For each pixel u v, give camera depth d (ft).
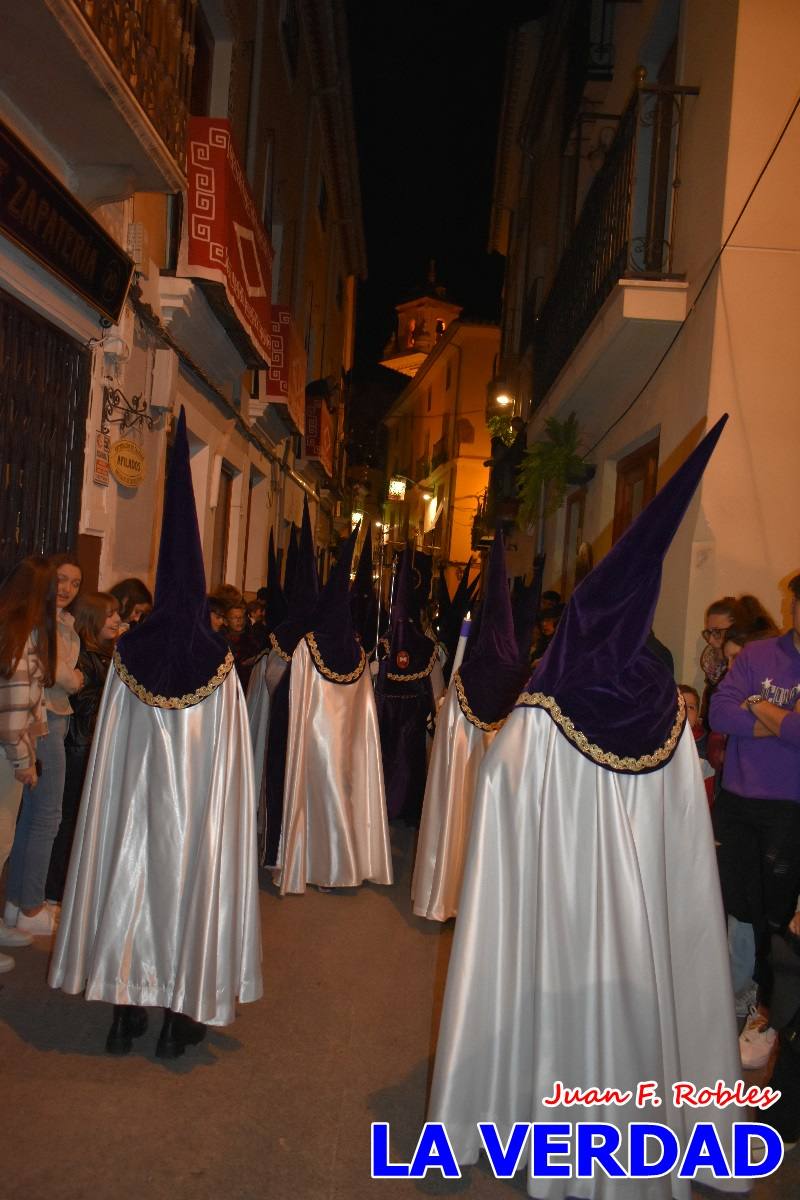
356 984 15.67
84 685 17.33
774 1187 10.91
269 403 44.34
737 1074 10.69
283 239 49.98
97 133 19.99
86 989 12.63
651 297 23.56
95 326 22.72
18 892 16.22
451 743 19.02
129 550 26.53
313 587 21.53
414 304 155.43
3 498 19.34
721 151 21.70
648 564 10.41
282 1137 11.14
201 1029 13.14
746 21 21.16
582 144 38.86
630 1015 10.00
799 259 21.15
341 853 20.61
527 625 21.03
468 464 110.73
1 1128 10.85
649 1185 9.93
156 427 28.30
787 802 13.39
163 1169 10.37
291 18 47.88
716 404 21.20
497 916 10.78
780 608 20.85
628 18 33.32
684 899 10.83
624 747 10.38
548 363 39.11
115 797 13.01
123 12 18.79
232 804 12.79
